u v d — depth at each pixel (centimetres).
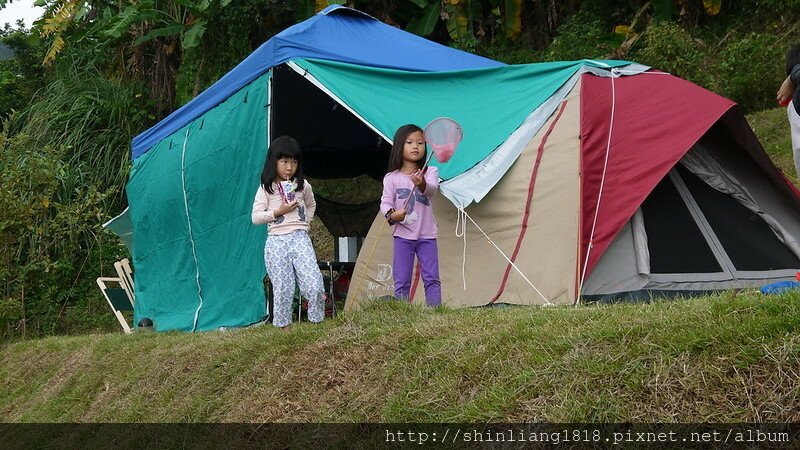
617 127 733
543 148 733
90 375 778
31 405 812
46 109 1619
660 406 392
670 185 751
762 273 758
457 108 806
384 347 530
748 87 1318
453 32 1673
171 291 973
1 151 1145
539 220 711
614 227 684
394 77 842
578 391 415
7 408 846
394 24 1708
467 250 746
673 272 720
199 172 929
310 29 905
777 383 379
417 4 1648
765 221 780
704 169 766
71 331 1357
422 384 480
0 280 1173
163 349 743
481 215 744
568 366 430
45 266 1172
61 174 1314
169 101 1789
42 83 2122
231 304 862
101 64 1861
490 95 809
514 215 725
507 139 752
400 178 671
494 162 741
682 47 1338
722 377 390
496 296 709
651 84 781
